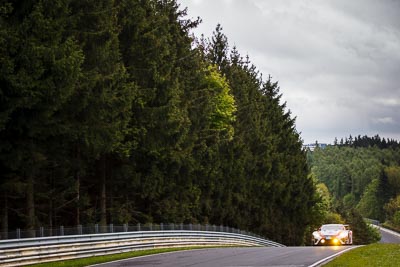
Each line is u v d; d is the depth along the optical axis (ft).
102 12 112.37
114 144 117.29
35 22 86.74
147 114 136.26
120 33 134.51
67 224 155.02
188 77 181.88
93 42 112.78
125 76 123.03
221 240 177.47
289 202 312.09
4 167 107.76
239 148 227.61
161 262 88.38
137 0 136.36
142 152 147.02
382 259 84.17
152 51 138.21
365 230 525.75
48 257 90.79
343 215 549.13
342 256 90.74
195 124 175.42
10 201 132.67
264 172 264.93
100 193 147.02
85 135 109.70
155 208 172.86
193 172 184.85
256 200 261.24
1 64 82.79
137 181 149.89
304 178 336.90
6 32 83.15
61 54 88.22
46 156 115.14
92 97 108.17
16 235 84.79
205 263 84.12
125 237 117.91
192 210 198.18
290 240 316.40
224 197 222.69
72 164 128.47
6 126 91.71
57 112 102.12
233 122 238.68
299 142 335.26
